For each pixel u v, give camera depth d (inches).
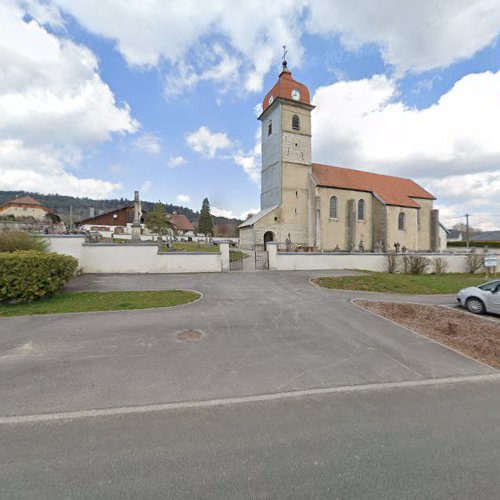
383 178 1573.6
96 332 225.9
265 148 1412.4
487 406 136.9
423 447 105.7
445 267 812.0
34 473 90.7
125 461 96.7
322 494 84.7
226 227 2871.6
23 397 135.5
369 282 506.9
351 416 126.0
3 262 293.9
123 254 544.1
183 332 231.5
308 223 1301.7
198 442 107.0
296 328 250.2
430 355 198.5
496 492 86.3
